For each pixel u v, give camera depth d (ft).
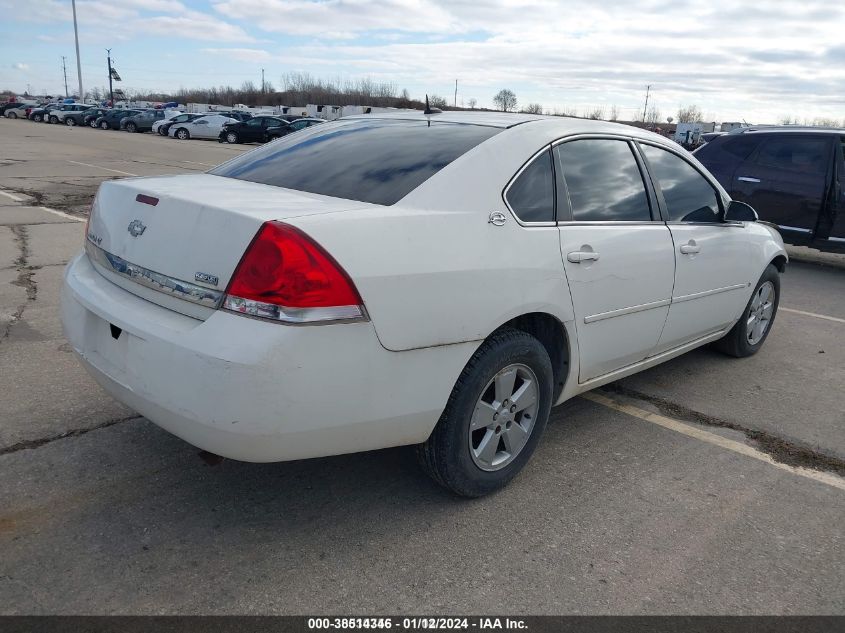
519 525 9.54
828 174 29.45
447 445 9.21
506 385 9.78
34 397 12.56
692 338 14.40
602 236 10.98
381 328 8.00
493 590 8.21
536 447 11.16
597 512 9.98
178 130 122.42
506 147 10.10
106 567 8.23
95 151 77.97
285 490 10.09
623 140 12.28
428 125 11.31
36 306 18.17
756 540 9.52
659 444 12.30
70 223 31.89
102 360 9.09
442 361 8.68
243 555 8.59
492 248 9.20
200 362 7.52
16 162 60.80
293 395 7.51
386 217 8.39
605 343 11.43
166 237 8.48
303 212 8.13
